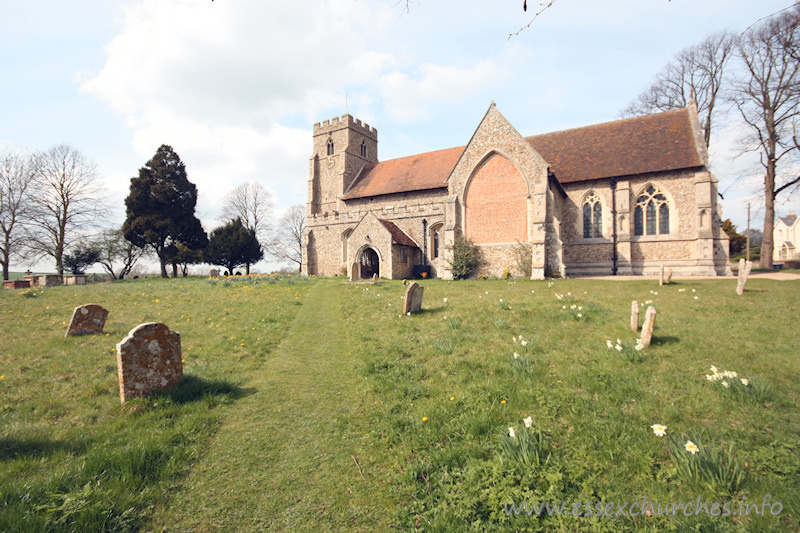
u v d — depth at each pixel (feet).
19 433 14.51
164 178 145.79
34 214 117.08
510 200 80.23
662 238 79.41
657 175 79.92
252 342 29.40
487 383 18.53
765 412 14.24
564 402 15.89
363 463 13.34
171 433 14.79
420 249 104.53
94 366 22.63
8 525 9.43
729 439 12.49
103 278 152.87
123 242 151.02
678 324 28.40
